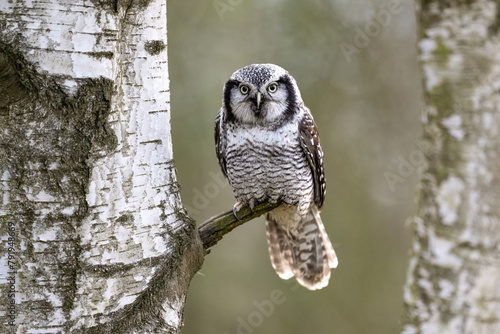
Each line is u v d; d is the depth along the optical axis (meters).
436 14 6.97
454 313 6.95
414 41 16.56
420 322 7.16
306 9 15.38
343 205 16.59
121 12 5.30
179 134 14.38
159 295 5.61
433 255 7.09
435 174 7.11
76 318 5.11
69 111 5.05
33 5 4.93
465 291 6.91
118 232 5.35
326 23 15.47
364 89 16.53
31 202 4.99
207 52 14.71
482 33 6.78
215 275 15.54
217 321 15.13
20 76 4.90
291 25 15.32
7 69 4.81
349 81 16.25
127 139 5.46
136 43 5.56
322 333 15.82
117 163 5.35
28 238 4.99
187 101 14.47
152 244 5.59
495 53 6.77
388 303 16.23
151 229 5.60
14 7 4.91
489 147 6.83
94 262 5.20
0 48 4.87
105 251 5.27
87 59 5.09
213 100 14.46
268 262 15.91
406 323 7.31
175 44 14.53
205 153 14.48
